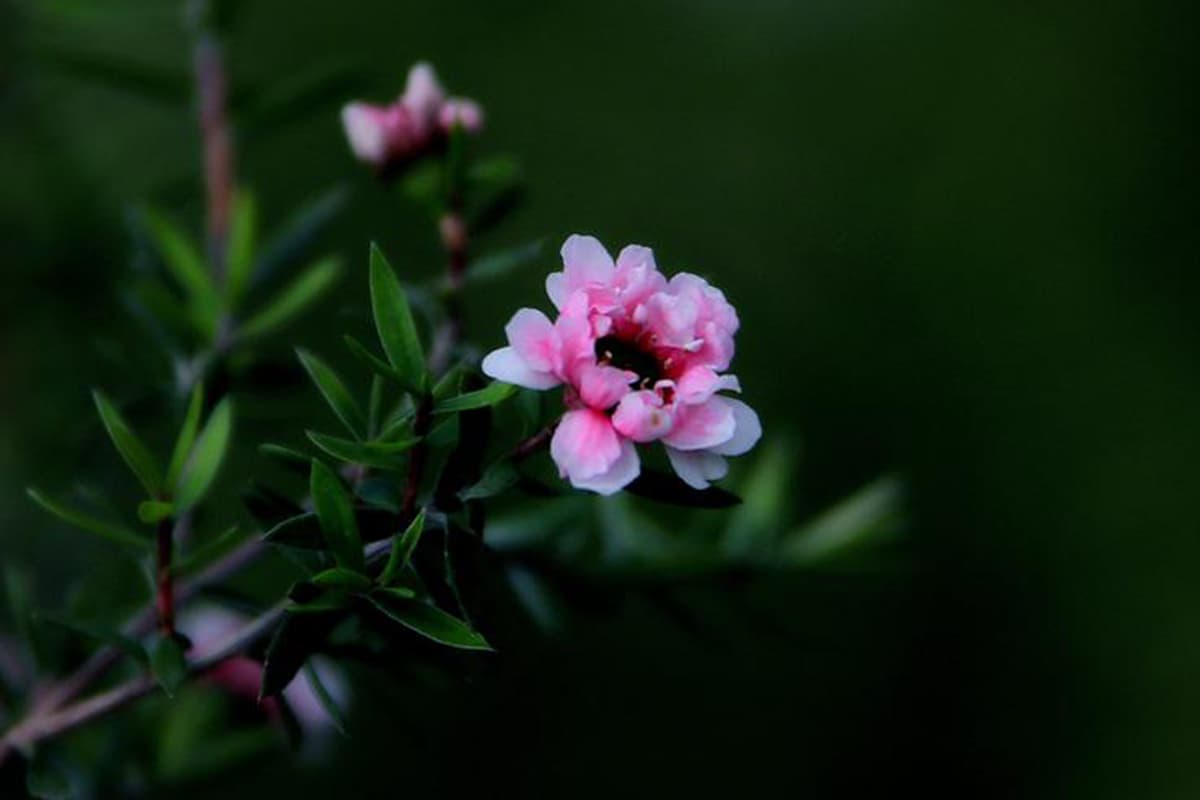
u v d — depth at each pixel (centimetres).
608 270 30
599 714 60
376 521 30
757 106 65
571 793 59
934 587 70
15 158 38
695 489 30
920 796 68
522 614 37
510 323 29
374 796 53
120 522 32
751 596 60
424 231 51
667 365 30
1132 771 69
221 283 36
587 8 62
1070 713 70
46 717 32
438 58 59
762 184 64
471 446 30
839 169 67
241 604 32
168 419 34
